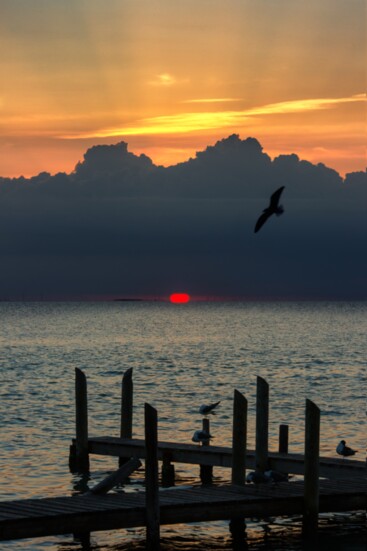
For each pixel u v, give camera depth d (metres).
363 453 53.16
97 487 34.50
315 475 34.31
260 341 188.00
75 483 44.81
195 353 150.25
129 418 49.28
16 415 70.12
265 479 36.12
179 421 66.50
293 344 176.12
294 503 34.34
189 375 109.00
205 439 45.22
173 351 155.88
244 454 38.91
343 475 40.59
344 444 44.47
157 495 31.91
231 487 35.97
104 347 168.00
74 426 64.31
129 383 49.38
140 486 44.81
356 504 35.47
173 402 80.25
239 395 38.91
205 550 34.06
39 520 30.31
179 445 45.75
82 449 47.59
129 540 35.38
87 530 31.05
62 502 32.75
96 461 50.50
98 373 111.44
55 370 115.88
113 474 34.94
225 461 42.78
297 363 127.75
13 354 148.25
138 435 61.69
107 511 31.36
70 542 35.03
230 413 71.38
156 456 31.94
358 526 37.19
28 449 54.00
